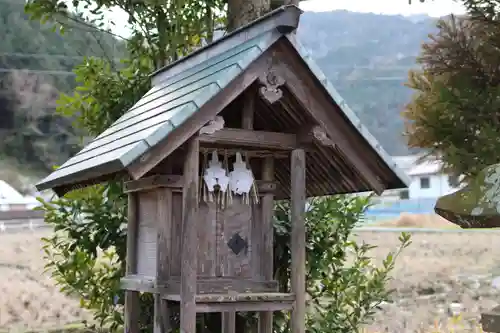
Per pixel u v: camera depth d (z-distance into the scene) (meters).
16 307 10.61
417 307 10.66
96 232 7.03
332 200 6.89
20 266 15.35
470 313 10.09
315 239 6.86
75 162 5.45
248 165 5.33
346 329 7.00
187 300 4.60
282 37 4.75
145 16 7.58
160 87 6.04
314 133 4.97
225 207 5.29
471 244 18.89
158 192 5.15
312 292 7.14
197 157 4.68
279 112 5.33
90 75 7.59
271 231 5.41
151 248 5.35
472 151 8.64
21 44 40.25
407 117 9.45
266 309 4.90
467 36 9.12
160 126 4.37
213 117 4.61
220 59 5.22
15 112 38.84
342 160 5.43
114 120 7.48
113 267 7.22
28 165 38.81
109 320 7.12
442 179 44.06
